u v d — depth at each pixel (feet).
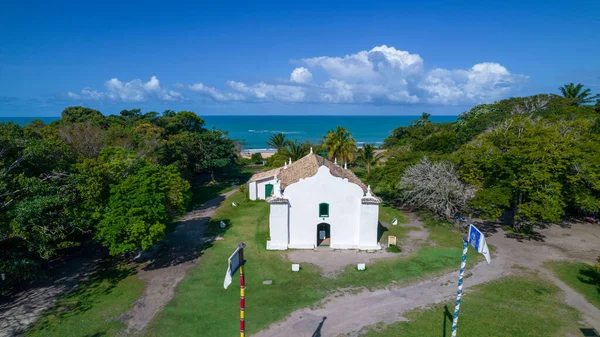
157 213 82.33
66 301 72.18
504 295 73.82
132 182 83.15
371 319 65.92
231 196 164.86
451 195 113.60
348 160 199.62
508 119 153.17
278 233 99.09
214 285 78.89
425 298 73.15
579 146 106.42
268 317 66.74
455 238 107.55
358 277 82.38
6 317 66.33
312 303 71.56
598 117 149.28
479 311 67.82
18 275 75.00
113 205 78.95
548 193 98.78
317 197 97.76
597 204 101.30
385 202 149.48
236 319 66.13
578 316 66.23
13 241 77.00
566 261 90.27
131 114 277.85
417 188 116.98
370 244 98.84
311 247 98.99
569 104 201.46
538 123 128.88
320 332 62.13
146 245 77.82
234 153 200.23
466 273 84.17
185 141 178.60
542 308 68.90
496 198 99.45
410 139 282.36
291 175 113.70
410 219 127.24
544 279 80.79
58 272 84.99
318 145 235.81
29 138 99.40
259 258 92.99
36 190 72.84
